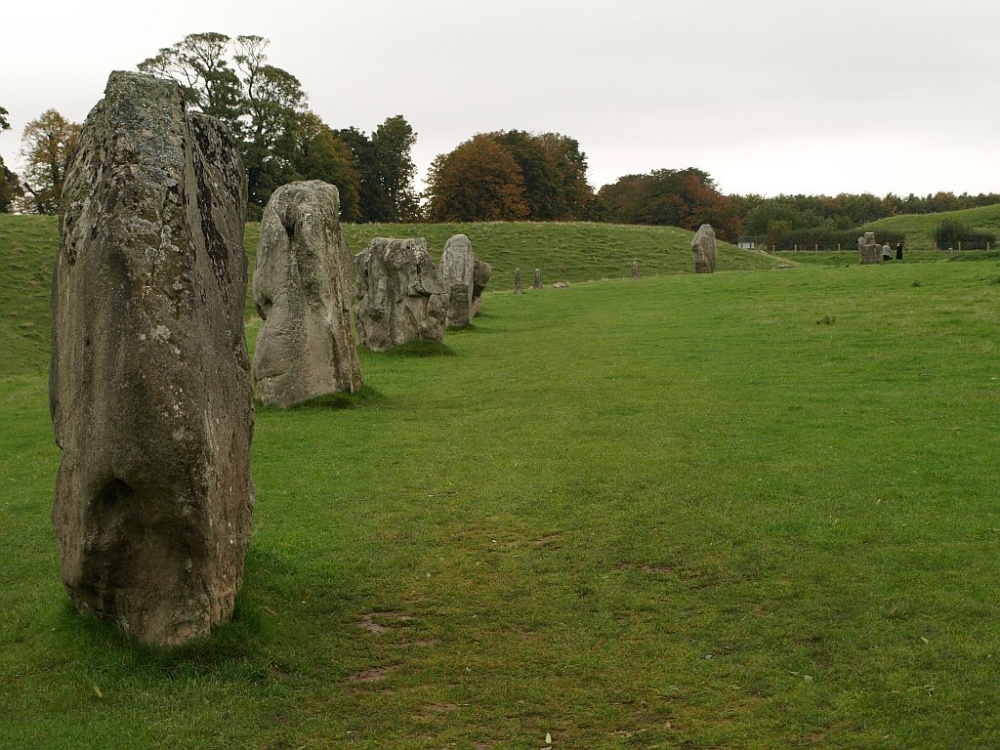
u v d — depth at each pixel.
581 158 132.00
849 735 6.70
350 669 8.00
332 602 9.36
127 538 7.53
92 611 8.16
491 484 13.31
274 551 10.72
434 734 6.96
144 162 7.62
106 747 6.73
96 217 7.46
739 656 7.98
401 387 21.97
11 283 54.38
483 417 17.84
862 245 54.81
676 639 8.39
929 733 6.65
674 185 124.00
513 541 11.12
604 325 32.66
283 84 97.75
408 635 8.70
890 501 11.62
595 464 13.94
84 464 7.43
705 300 36.84
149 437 7.14
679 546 10.57
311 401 19.03
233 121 94.44
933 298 30.14
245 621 8.23
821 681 7.47
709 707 7.20
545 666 8.00
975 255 65.50
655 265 77.69
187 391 7.27
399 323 27.95
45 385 25.91
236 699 7.32
